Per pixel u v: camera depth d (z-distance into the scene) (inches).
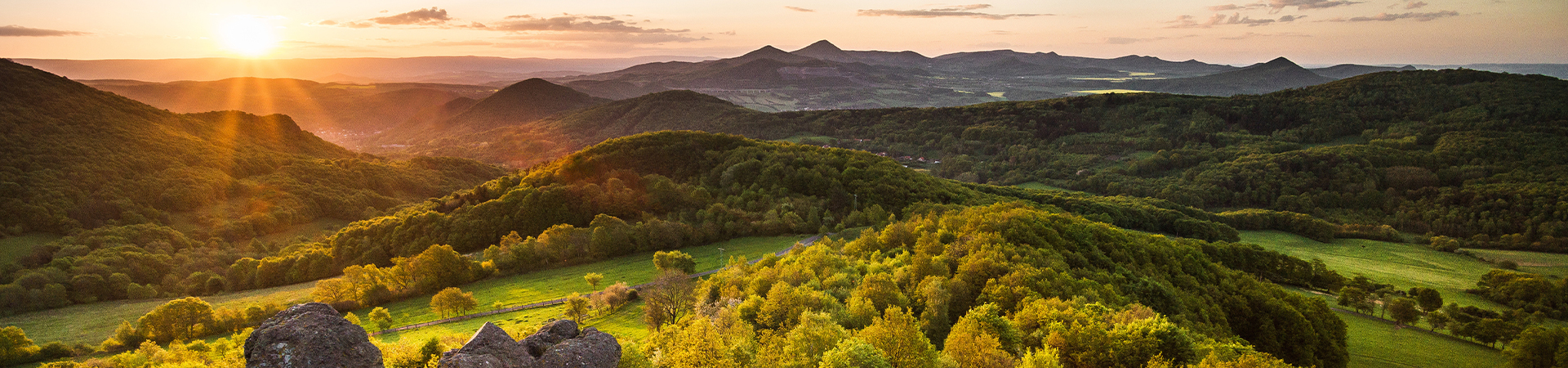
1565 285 5002.5
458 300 4345.5
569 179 7637.8
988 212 4685.0
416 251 6456.7
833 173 7573.8
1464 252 7249.0
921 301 2874.0
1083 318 2294.5
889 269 3526.1
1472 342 4033.0
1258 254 5816.9
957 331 2117.4
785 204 6624.0
